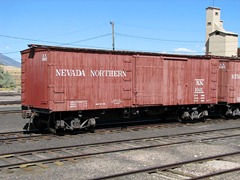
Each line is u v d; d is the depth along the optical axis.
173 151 12.28
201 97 20.42
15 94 44.28
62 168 9.66
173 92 19.08
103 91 16.45
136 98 17.59
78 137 15.09
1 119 20.14
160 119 21.91
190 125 19.58
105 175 9.06
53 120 15.66
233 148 13.03
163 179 8.73
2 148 12.51
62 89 15.15
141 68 17.73
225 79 22.20
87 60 15.89
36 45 15.41
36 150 11.73
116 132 16.56
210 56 20.81
